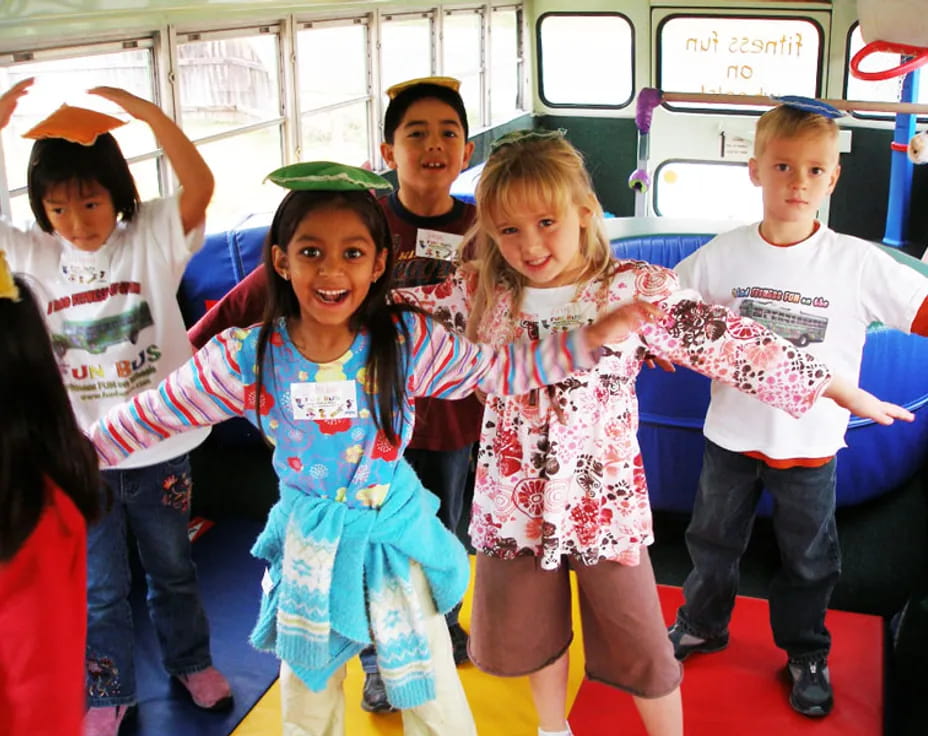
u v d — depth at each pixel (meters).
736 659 2.81
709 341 2.01
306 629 1.88
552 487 2.05
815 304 2.38
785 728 2.55
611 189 7.86
